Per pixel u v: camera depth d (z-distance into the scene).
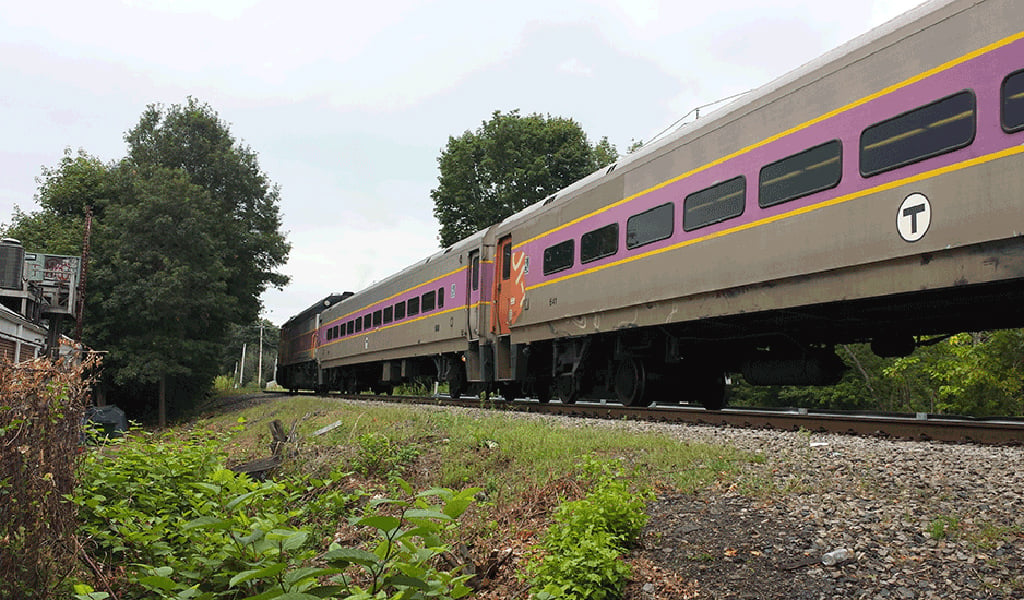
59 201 33.06
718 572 4.50
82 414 5.06
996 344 19.20
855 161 7.71
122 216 26.58
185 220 26.75
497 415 11.80
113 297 26.53
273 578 3.66
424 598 3.31
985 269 6.47
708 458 6.80
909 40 7.24
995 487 5.13
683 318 10.42
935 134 6.89
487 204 37.09
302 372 39.81
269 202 33.38
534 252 15.00
